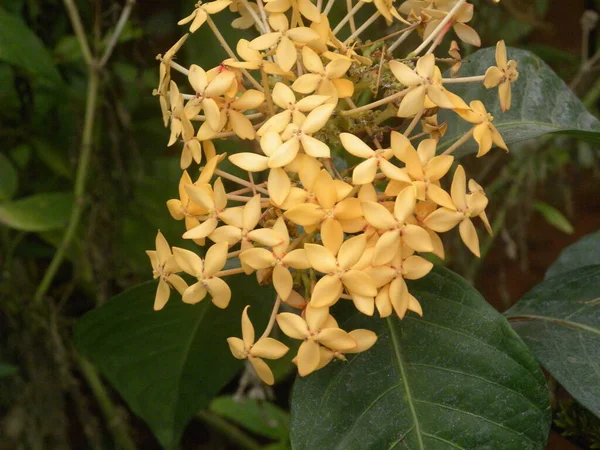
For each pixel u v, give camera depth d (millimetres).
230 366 402
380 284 241
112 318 357
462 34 307
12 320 530
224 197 255
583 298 324
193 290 257
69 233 513
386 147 322
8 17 473
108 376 390
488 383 273
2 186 511
